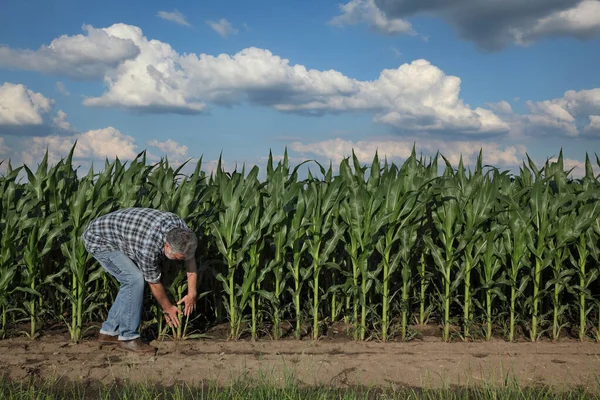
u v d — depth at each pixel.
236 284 5.99
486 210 5.75
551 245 5.93
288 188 6.16
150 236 4.98
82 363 5.14
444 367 5.06
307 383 4.76
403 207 5.79
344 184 6.12
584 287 5.95
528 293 6.62
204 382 4.78
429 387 4.70
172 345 5.69
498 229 5.84
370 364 5.11
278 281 5.93
